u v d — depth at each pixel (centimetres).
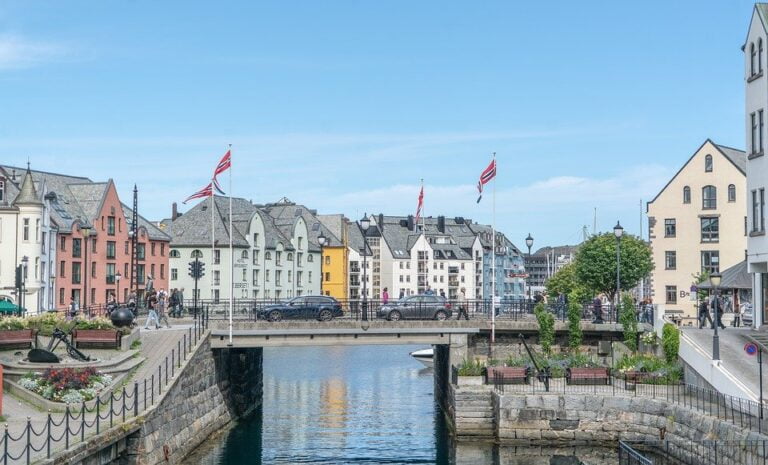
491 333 5184
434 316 5681
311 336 4950
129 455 3122
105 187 9675
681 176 8094
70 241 8831
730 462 3102
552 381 4562
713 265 7962
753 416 3325
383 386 6762
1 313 5456
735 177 7900
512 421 4206
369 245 16175
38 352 3644
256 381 5750
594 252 9119
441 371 5616
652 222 8169
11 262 7606
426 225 17838
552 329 5075
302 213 13438
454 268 17450
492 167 5775
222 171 5441
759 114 4831
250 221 11700
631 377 4391
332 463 3900
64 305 8712
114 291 9694
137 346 4347
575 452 3994
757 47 4853
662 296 8106
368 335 5019
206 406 4425
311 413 5366
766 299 4881
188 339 4475
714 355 3981
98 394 3306
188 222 11612
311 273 13525
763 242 4753
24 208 7650
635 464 3291
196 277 5269
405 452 4134
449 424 4762
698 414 3522
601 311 5509
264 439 4450
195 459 3872
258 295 11856
